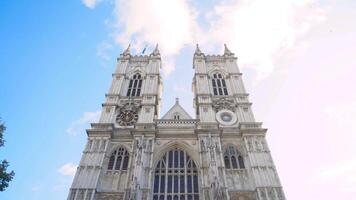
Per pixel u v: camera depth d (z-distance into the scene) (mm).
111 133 46312
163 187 40156
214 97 54750
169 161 43875
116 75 60219
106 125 47781
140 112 51219
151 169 40844
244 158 43719
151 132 45875
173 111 54812
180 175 41625
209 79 59719
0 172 23875
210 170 38969
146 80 58531
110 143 45625
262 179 39312
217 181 36969
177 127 48219
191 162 43406
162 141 45938
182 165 43219
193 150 44406
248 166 42281
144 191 37531
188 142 45781
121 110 52219
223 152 44625
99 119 49375
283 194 37375
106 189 39281
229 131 47375
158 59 65188
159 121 49531
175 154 45000
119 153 44812
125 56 66375
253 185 39562
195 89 59812
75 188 37969
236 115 50969
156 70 61781
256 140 45312
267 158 42375
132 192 35750
